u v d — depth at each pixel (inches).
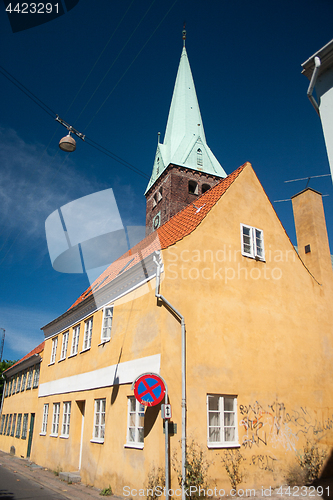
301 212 633.0
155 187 1349.7
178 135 1370.6
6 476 564.1
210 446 388.8
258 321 478.3
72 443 581.9
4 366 1791.3
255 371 451.5
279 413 451.8
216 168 1322.6
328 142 327.3
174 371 396.8
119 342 494.0
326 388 507.8
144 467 381.7
